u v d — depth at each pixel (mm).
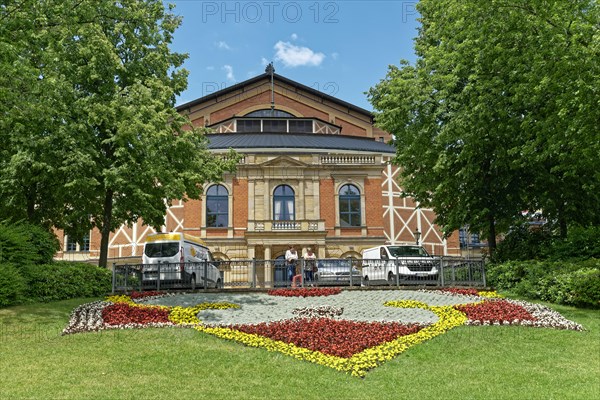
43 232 19672
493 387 9906
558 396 9430
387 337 12695
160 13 24375
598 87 15930
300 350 11688
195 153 23219
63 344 11984
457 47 20016
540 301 18234
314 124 47844
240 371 10547
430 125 23469
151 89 21547
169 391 9398
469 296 18516
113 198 24062
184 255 25281
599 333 13438
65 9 20031
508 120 20953
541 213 26422
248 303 17656
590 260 19016
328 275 20938
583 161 18922
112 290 19484
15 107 17875
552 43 16938
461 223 25453
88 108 20297
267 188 37500
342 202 38406
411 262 20516
